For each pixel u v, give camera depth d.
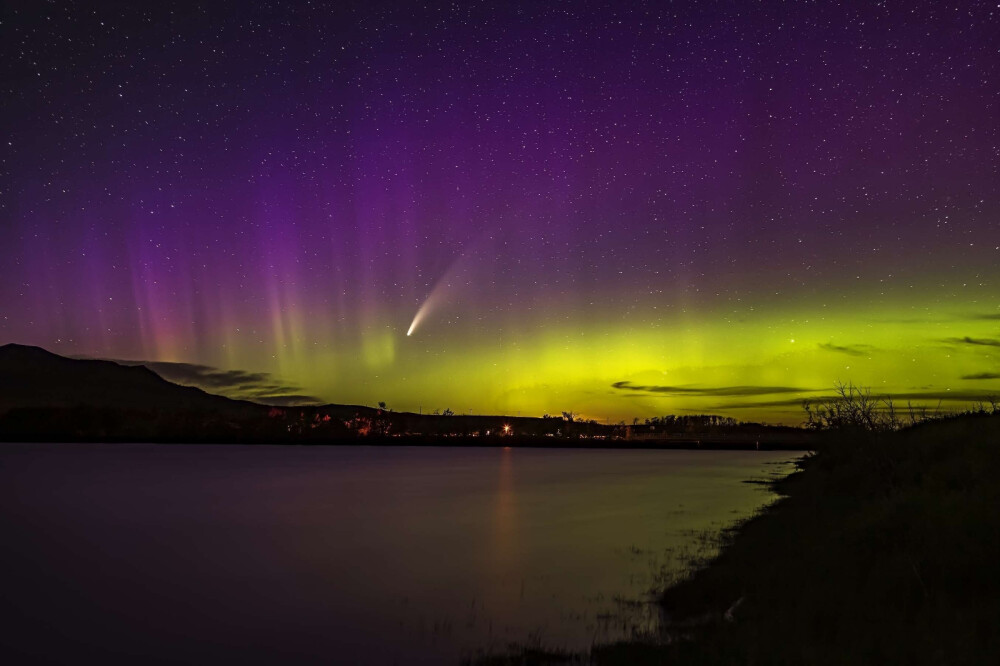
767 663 9.08
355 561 22.16
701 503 39.19
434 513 36.16
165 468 80.19
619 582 17.95
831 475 28.52
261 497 45.66
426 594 17.22
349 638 13.48
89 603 17.12
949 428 25.92
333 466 88.50
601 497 44.72
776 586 13.88
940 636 8.71
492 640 12.99
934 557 11.27
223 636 14.02
